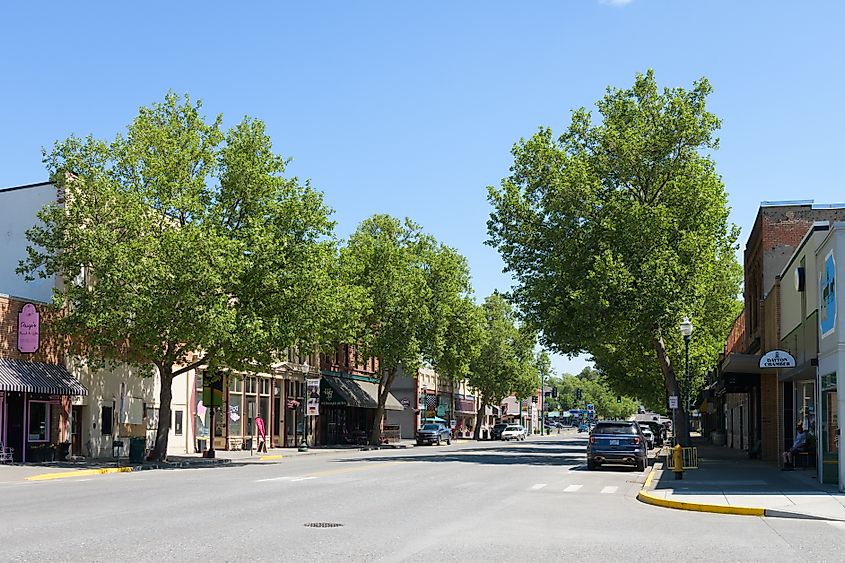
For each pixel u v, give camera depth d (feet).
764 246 138.51
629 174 142.82
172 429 146.30
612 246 135.64
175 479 84.64
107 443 127.65
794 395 110.83
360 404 219.41
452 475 93.09
